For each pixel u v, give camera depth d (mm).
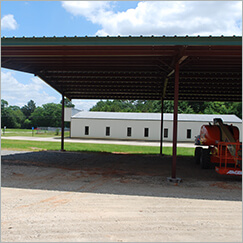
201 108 55812
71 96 20266
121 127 37094
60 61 11766
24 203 6074
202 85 15398
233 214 5652
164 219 5258
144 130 36781
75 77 15391
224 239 4430
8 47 9320
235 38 7559
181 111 53531
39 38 8234
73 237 4352
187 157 17688
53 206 5902
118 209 5793
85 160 14258
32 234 4422
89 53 9266
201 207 6082
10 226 4734
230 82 14281
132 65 12023
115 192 7246
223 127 11484
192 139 36000
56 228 4691
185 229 4797
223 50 8203
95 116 38719
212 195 7168
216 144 11555
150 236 4465
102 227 4785
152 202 6371
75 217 5246
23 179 8656
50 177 9125
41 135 44406
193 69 12398
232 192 7559
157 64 11789
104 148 23094
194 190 7711
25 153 16594
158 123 36500
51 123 84000
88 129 37656
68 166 11859
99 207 5902
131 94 18906
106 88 17375
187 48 8367
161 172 11008
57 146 23266
